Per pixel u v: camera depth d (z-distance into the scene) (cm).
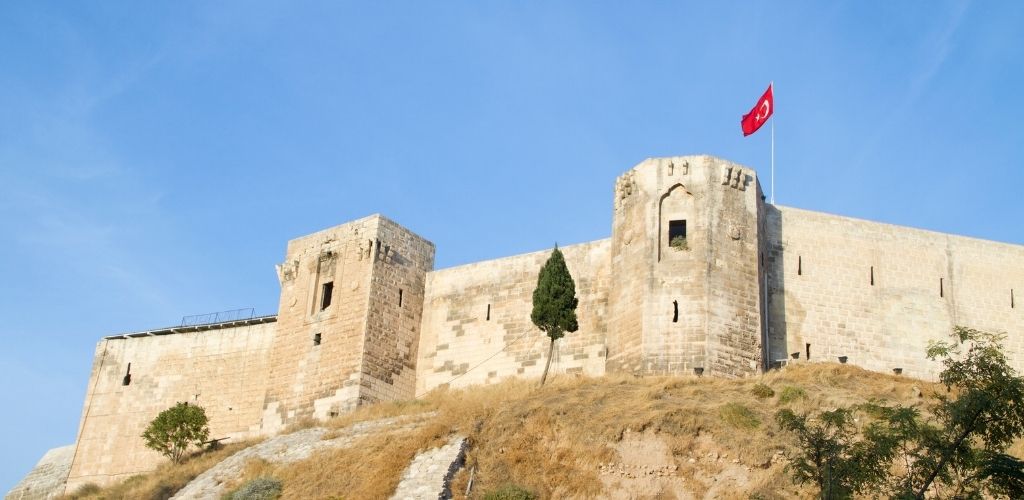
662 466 4516
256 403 6744
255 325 6988
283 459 5259
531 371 6122
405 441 4903
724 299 5506
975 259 6066
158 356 7269
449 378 6378
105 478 7069
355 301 6388
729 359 5400
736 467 4450
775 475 4369
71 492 6988
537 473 4594
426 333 6575
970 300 5975
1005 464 3175
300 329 6575
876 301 5909
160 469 6256
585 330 6038
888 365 5788
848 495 3322
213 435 6794
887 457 3375
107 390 7331
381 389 6247
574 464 4606
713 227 5638
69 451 7581
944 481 3388
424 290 6694
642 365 5444
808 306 5859
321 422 6009
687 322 5450
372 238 6481
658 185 5788
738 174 5791
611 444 4622
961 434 3325
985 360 3406
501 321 6338
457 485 4528
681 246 5647
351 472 4812
